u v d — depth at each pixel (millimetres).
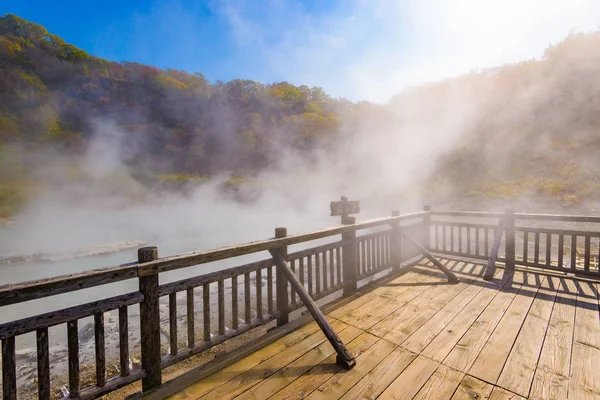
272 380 2129
